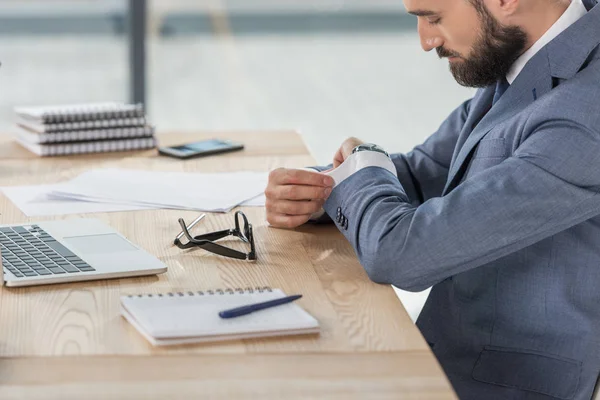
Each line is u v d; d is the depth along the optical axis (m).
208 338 1.14
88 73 5.49
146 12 4.02
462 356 1.51
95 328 1.18
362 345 1.15
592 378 1.43
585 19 1.44
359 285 1.37
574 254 1.43
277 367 1.08
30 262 1.38
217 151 2.22
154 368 1.07
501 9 1.44
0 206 1.73
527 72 1.48
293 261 1.47
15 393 1.01
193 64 6.38
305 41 6.64
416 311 2.66
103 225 1.60
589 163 1.33
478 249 1.35
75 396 1.01
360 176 1.52
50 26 4.86
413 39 6.97
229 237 1.59
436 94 6.75
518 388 1.44
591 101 1.36
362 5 6.35
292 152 2.24
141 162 2.12
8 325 1.18
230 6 6.04
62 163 2.09
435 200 1.41
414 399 1.02
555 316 1.43
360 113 6.33
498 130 1.48
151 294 1.26
